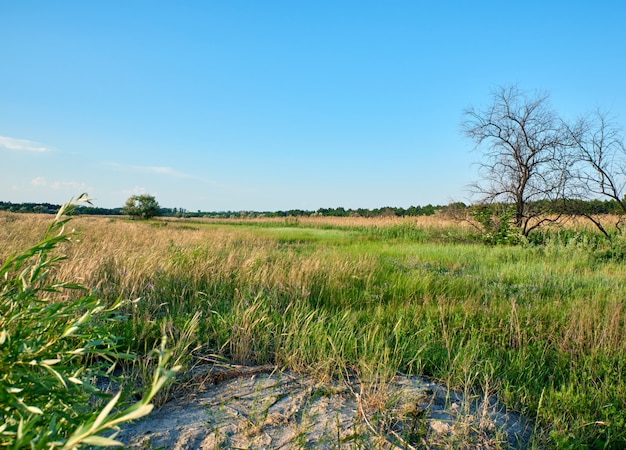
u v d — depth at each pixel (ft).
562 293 28.25
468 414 10.82
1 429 4.44
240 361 14.06
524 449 9.96
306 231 106.22
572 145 60.59
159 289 20.26
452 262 42.45
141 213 220.02
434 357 14.44
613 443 10.22
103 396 5.24
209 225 142.31
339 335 15.38
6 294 5.61
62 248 22.45
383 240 79.10
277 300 20.44
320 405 11.02
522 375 13.73
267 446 9.11
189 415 10.39
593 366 14.39
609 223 68.39
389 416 10.37
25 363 5.09
